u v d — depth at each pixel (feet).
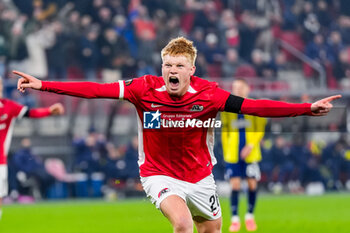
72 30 118.93
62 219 72.49
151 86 33.65
